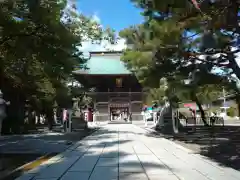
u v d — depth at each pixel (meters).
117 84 64.38
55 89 26.78
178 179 7.49
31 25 10.96
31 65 14.62
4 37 11.20
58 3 11.29
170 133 25.73
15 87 24.22
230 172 8.38
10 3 10.15
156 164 9.74
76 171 8.64
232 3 6.41
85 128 33.91
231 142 16.98
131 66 15.87
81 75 57.44
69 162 10.27
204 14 6.86
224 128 29.80
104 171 8.61
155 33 9.23
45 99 28.84
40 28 11.07
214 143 16.91
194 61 11.62
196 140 18.91
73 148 14.73
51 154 12.58
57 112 46.31
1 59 12.55
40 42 11.41
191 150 13.67
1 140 19.36
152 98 26.58
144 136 22.97
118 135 24.28
